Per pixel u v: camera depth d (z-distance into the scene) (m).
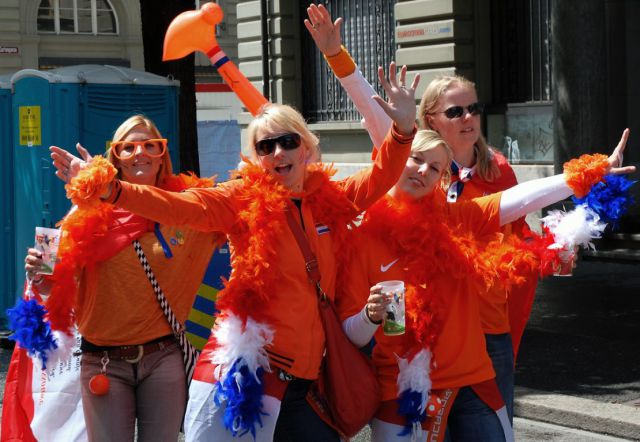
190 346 3.95
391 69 3.41
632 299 9.78
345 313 3.51
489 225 3.78
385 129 4.01
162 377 3.86
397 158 3.45
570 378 6.96
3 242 8.45
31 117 8.00
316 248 3.43
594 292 10.20
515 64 14.12
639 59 13.06
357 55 16.67
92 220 3.82
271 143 3.45
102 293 3.84
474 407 3.52
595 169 3.71
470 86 4.30
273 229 3.35
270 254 3.35
